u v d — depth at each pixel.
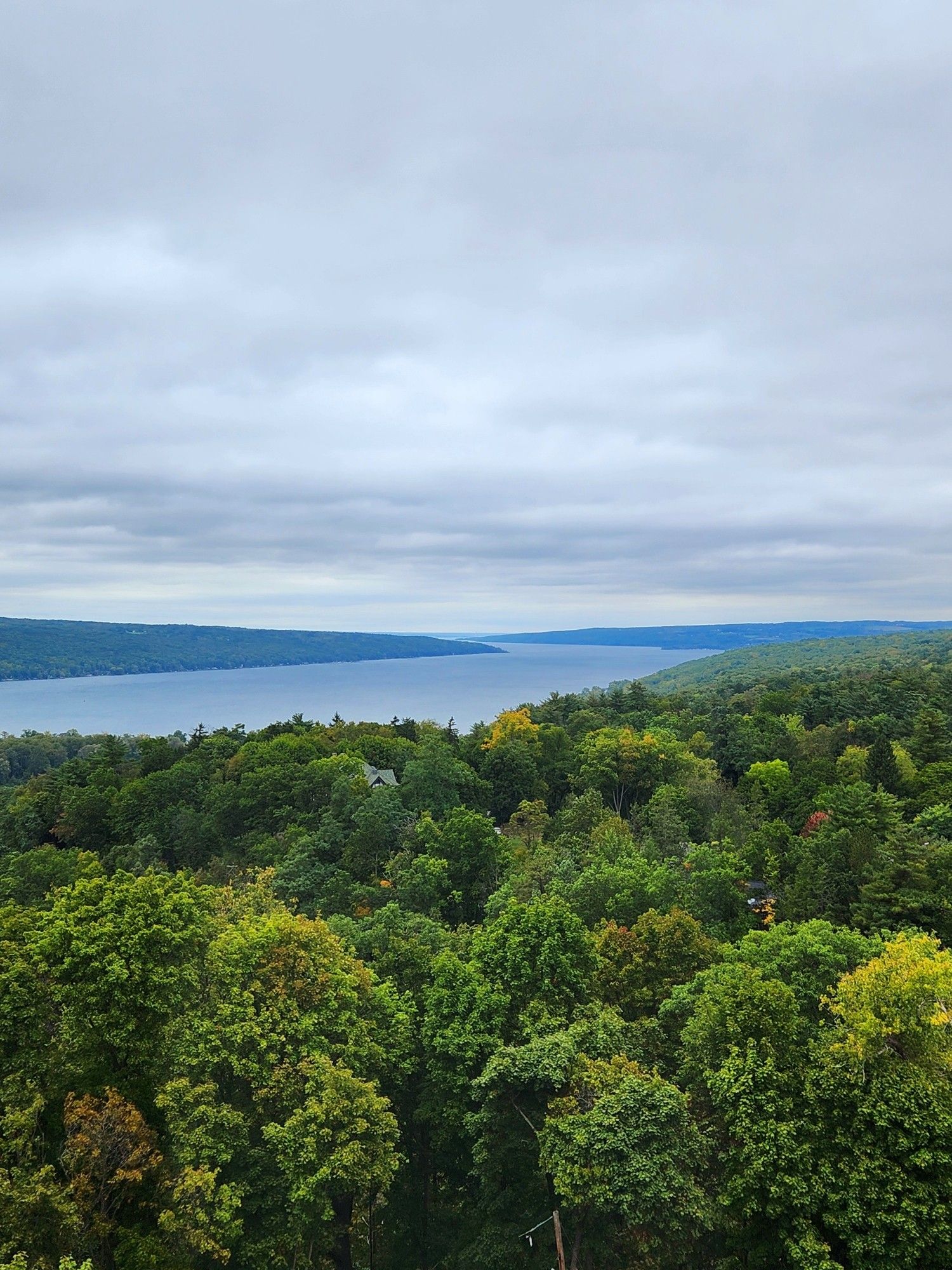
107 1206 23.88
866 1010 27.69
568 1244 27.86
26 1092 25.19
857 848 53.88
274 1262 26.67
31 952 28.92
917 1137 23.73
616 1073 27.28
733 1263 25.28
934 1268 22.64
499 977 35.56
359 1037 31.47
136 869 75.62
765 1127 24.48
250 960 32.03
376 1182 27.91
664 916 44.38
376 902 60.75
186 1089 26.55
